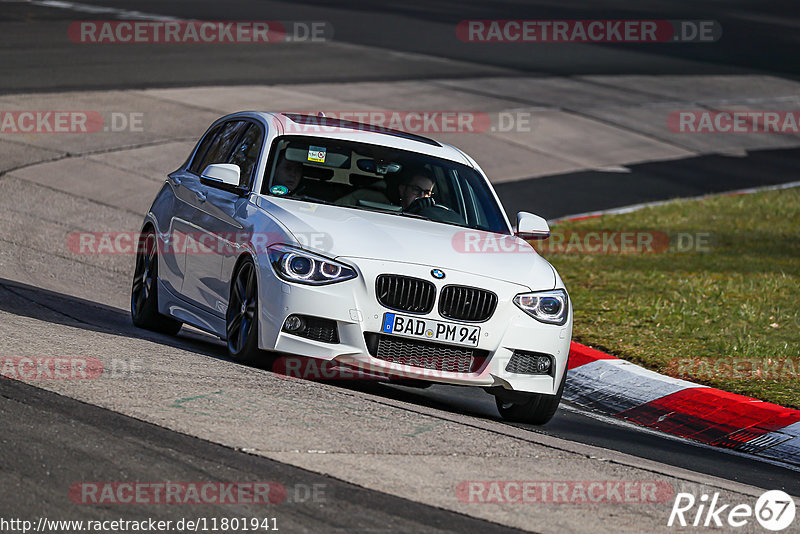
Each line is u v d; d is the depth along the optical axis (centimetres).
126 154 6819
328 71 10294
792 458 2956
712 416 3203
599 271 5341
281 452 2066
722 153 9638
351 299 2673
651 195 7825
